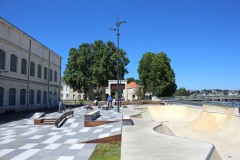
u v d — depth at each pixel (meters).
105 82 72.06
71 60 72.94
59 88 59.31
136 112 31.58
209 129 28.45
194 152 9.91
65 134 17.97
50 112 36.50
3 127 21.92
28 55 40.44
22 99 39.06
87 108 39.66
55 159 11.23
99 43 74.44
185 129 29.70
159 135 13.90
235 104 27.39
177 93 103.31
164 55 75.25
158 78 73.94
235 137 22.14
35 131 19.59
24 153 12.38
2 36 31.84
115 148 12.94
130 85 109.81
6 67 33.19
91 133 17.66
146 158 9.12
